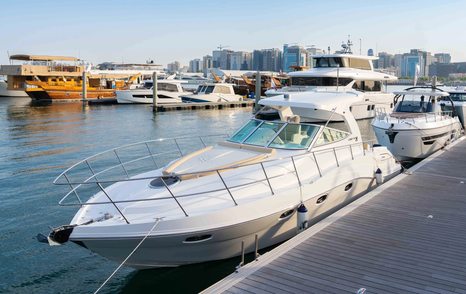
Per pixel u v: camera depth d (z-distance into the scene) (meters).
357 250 6.51
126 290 7.23
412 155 14.88
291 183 7.98
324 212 8.77
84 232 6.47
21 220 10.19
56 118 31.61
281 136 9.08
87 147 19.80
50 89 45.59
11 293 7.15
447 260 6.16
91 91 47.22
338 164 8.96
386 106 29.73
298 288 5.41
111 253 6.78
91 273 7.82
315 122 10.08
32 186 12.90
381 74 31.50
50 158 17.08
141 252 6.80
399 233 7.20
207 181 7.64
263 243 7.76
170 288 7.27
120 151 18.48
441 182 10.60
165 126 28.48
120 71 53.97
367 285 5.46
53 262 8.21
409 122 14.73
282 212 7.57
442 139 15.60
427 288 5.38
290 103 9.59
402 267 5.95
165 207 6.94
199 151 8.98
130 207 7.00
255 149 8.79
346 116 9.87
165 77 59.94
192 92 47.47
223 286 5.46
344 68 30.48
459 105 19.42
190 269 7.51
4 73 46.25
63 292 7.20
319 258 6.23
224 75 58.03
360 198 9.17
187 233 6.64
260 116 10.68
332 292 5.31
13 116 32.53
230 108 42.72
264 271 5.85
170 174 7.84
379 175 10.13
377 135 15.41
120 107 41.62
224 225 6.86
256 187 7.58
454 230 7.34
